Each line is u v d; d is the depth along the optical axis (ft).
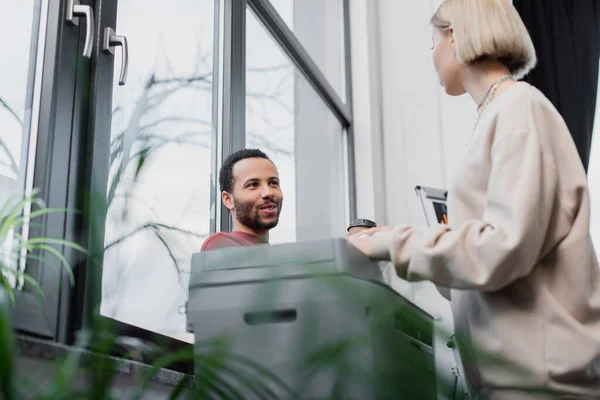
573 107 13.37
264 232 7.18
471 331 4.20
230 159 7.43
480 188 4.32
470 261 3.88
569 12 14.07
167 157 7.30
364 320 3.39
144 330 5.74
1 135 5.29
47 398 2.12
